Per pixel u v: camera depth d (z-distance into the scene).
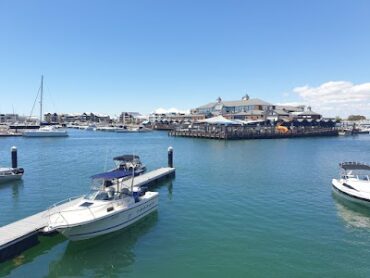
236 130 95.69
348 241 18.05
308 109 154.88
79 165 44.66
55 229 16.22
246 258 16.03
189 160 49.84
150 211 22.28
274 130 102.06
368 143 84.56
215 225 20.39
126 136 112.81
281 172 39.25
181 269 15.05
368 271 14.77
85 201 18.64
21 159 50.78
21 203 25.41
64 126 184.00
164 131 151.00
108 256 16.36
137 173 33.06
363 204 24.53
